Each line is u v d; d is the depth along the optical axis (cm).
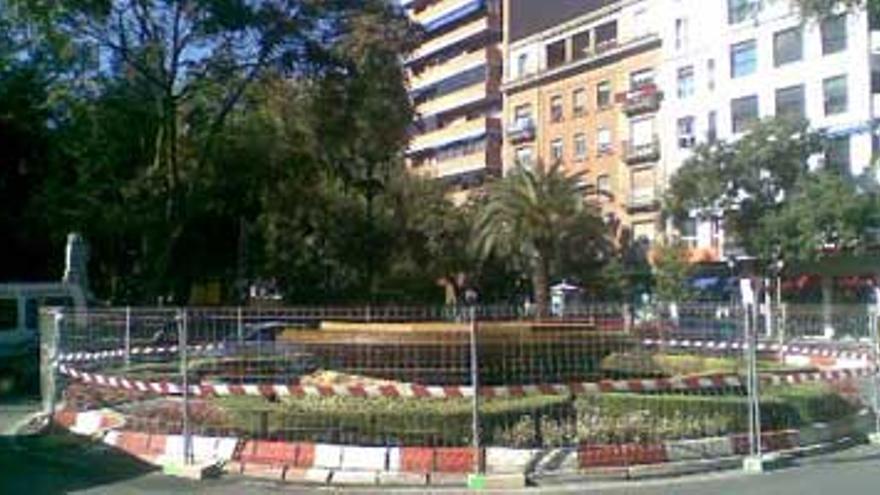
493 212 6894
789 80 6278
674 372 1930
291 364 1877
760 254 5547
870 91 5850
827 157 5678
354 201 5431
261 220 5106
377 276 5903
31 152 4519
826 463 1488
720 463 1462
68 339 1942
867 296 5641
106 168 4338
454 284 7181
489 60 9675
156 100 4203
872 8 2667
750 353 1554
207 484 1378
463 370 1748
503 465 1402
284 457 1457
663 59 7319
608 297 6931
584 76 8206
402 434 1477
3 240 4484
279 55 4109
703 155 5750
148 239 4212
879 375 1844
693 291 6319
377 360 1792
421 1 10569
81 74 4144
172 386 1605
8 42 4362
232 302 5147
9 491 1323
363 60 4216
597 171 8025
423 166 10400
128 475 1442
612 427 1486
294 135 4575
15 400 2555
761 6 4922
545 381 1775
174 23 4078
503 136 9194
